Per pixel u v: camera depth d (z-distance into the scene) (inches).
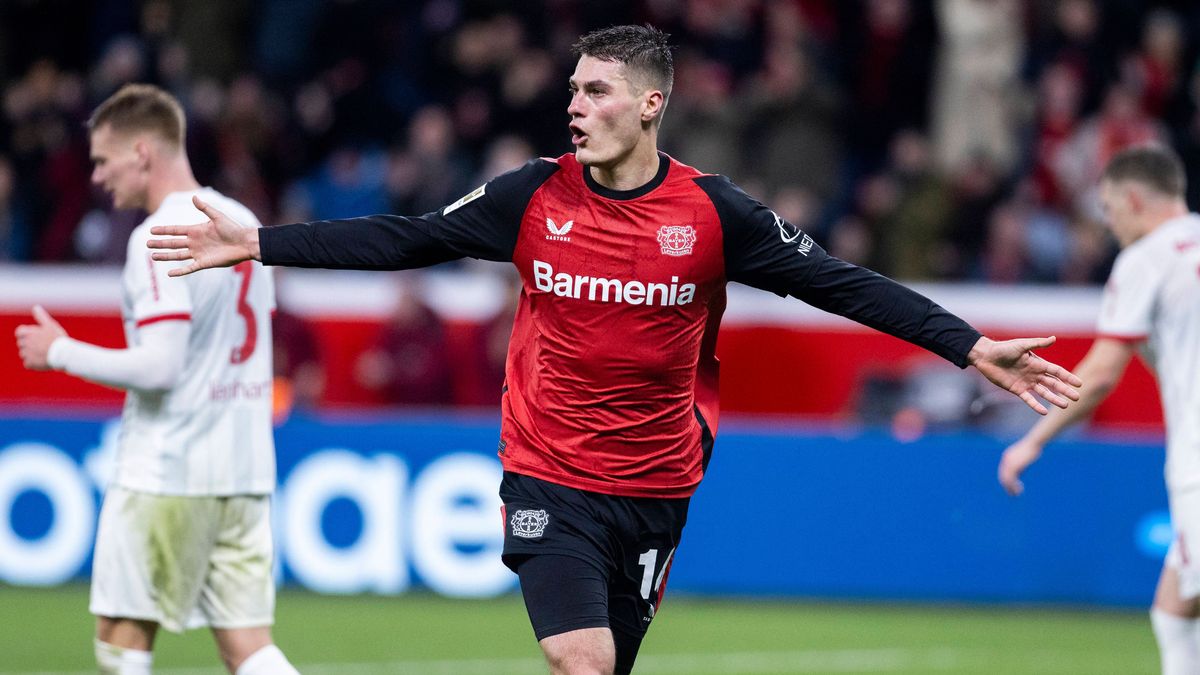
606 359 610.2
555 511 617.9
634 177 606.5
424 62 1867.6
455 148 1779.0
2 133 1891.0
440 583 1302.9
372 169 1811.0
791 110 1738.4
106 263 1718.8
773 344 1670.8
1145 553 1309.1
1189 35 1984.5
